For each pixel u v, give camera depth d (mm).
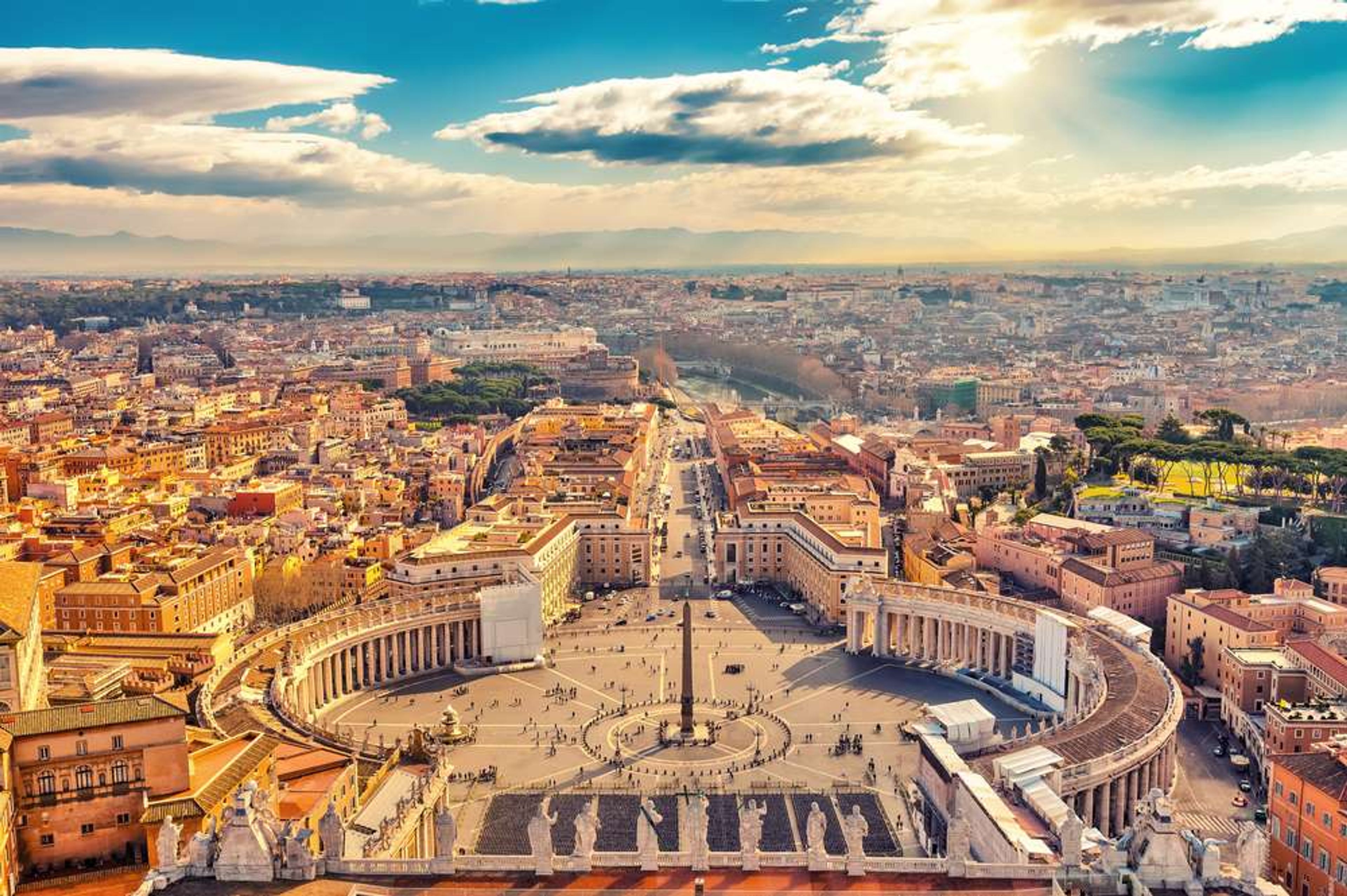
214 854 131125
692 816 133625
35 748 171875
